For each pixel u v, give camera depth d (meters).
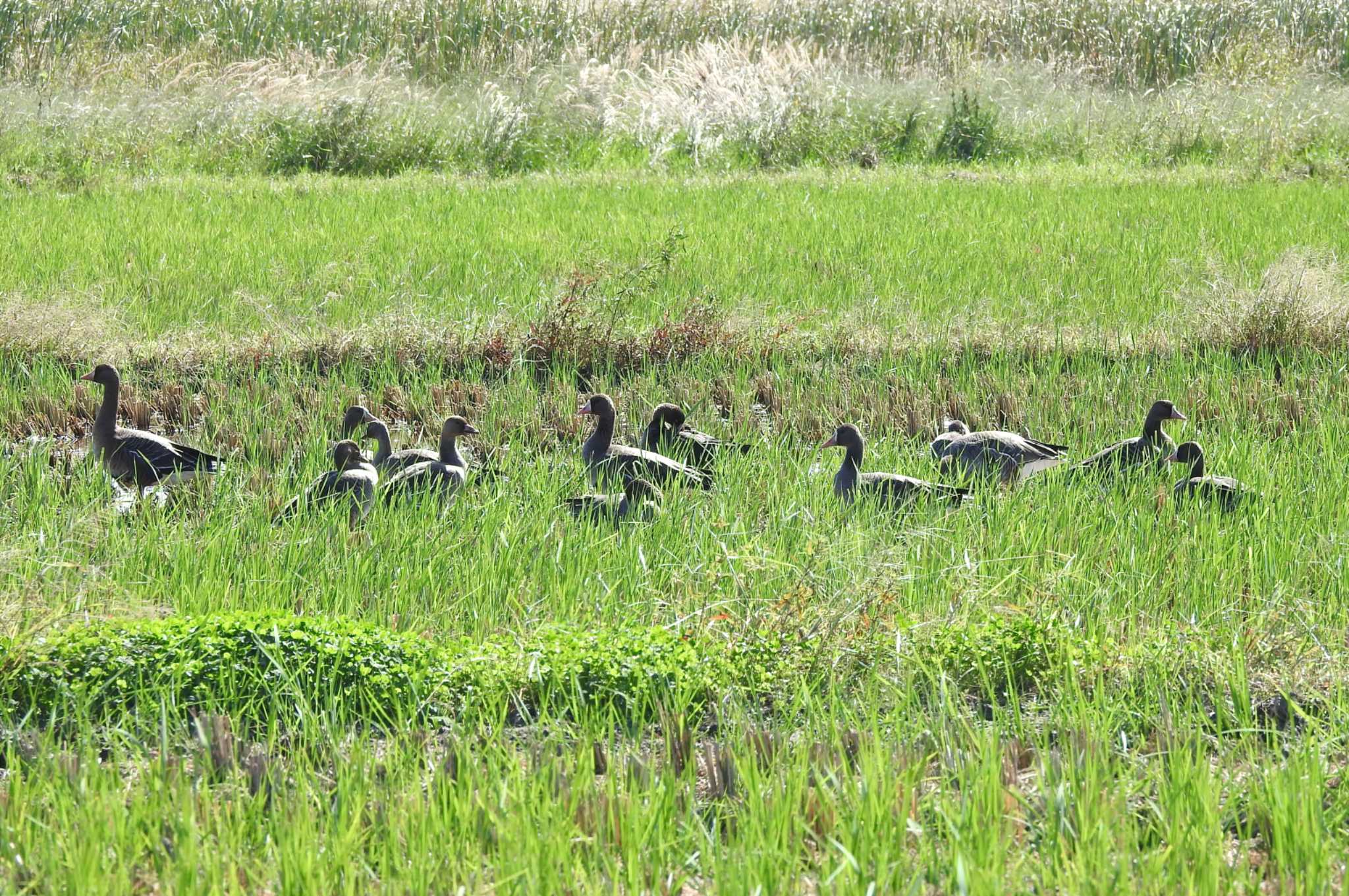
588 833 8.30
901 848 7.89
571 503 14.36
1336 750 9.45
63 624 10.91
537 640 10.62
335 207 29.72
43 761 8.64
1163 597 12.09
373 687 10.09
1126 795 8.47
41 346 19.91
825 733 9.57
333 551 12.69
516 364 20.09
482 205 30.34
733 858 7.72
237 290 22.17
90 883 7.33
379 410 18.55
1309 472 15.11
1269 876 8.01
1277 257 23.84
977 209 30.25
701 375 19.73
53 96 37.84
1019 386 19.17
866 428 17.94
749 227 28.02
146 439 15.89
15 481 14.65
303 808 8.13
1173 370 19.47
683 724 9.61
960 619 11.24
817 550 11.95
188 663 10.11
